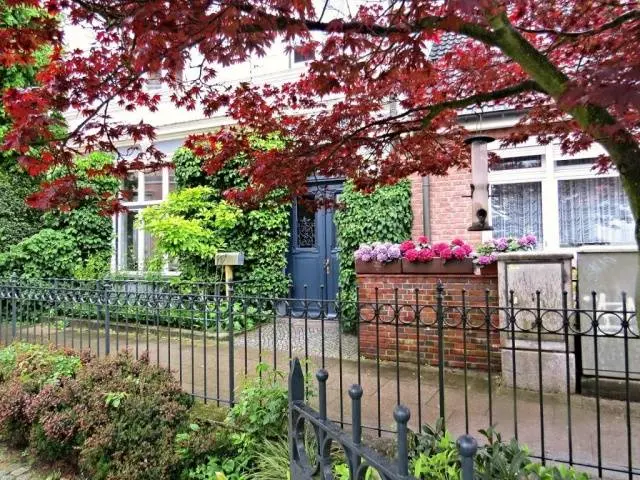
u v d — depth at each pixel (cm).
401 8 186
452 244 491
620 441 302
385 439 270
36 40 251
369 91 283
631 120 164
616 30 230
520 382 411
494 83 309
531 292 416
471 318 465
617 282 394
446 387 413
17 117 251
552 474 201
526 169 633
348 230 682
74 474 303
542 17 260
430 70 230
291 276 775
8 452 342
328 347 564
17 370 374
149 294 400
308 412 158
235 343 590
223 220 730
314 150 332
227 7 174
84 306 491
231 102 327
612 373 389
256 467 266
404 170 371
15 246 787
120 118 864
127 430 276
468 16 164
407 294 495
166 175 891
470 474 98
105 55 251
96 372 328
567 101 143
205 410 338
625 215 593
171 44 194
